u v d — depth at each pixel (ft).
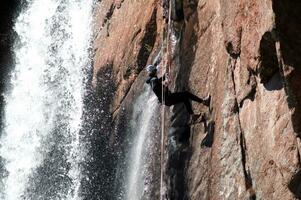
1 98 145.59
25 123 135.85
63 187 111.86
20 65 144.66
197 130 59.88
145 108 81.82
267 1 40.65
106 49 101.09
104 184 94.22
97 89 102.17
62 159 115.24
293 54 38.81
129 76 88.38
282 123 40.93
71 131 113.80
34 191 123.65
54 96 126.93
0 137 141.59
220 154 51.72
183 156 61.93
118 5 101.19
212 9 61.77
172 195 62.85
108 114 96.22
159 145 72.95
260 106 45.16
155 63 78.48
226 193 49.11
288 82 38.65
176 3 71.72
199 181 56.29
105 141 96.37
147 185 73.61
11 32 150.30
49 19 137.80
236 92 50.93
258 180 44.21
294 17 39.22
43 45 137.08
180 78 67.72
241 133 48.91
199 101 58.85
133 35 88.84
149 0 86.99
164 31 77.82
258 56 43.62
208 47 61.31
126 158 85.40
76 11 124.06
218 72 56.59
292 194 39.40
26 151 132.05
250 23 45.88
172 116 67.51
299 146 38.32
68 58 122.11
